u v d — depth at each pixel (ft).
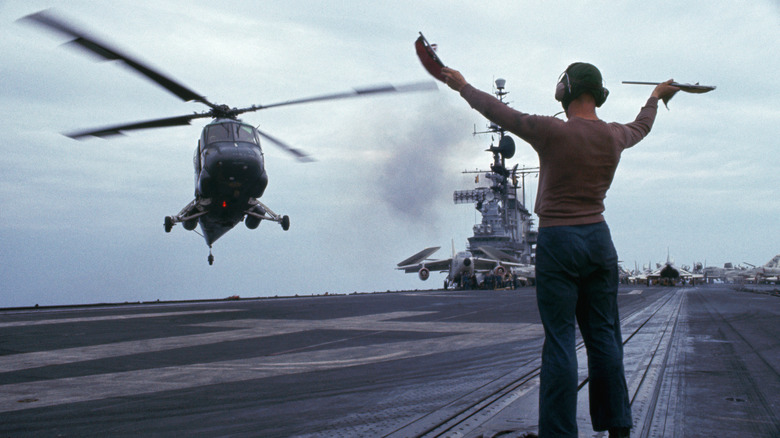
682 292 117.91
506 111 8.82
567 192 8.63
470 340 27.14
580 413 12.18
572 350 8.48
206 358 22.59
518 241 217.36
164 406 14.14
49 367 20.89
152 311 56.29
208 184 70.08
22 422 12.68
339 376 18.02
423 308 54.29
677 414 12.08
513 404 13.23
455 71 9.27
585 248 8.48
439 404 13.51
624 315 41.32
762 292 110.63
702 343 24.29
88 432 11.78
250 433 11.43
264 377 18.08
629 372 17.03
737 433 10.68
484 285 157.89
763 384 15.28
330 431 11.35
